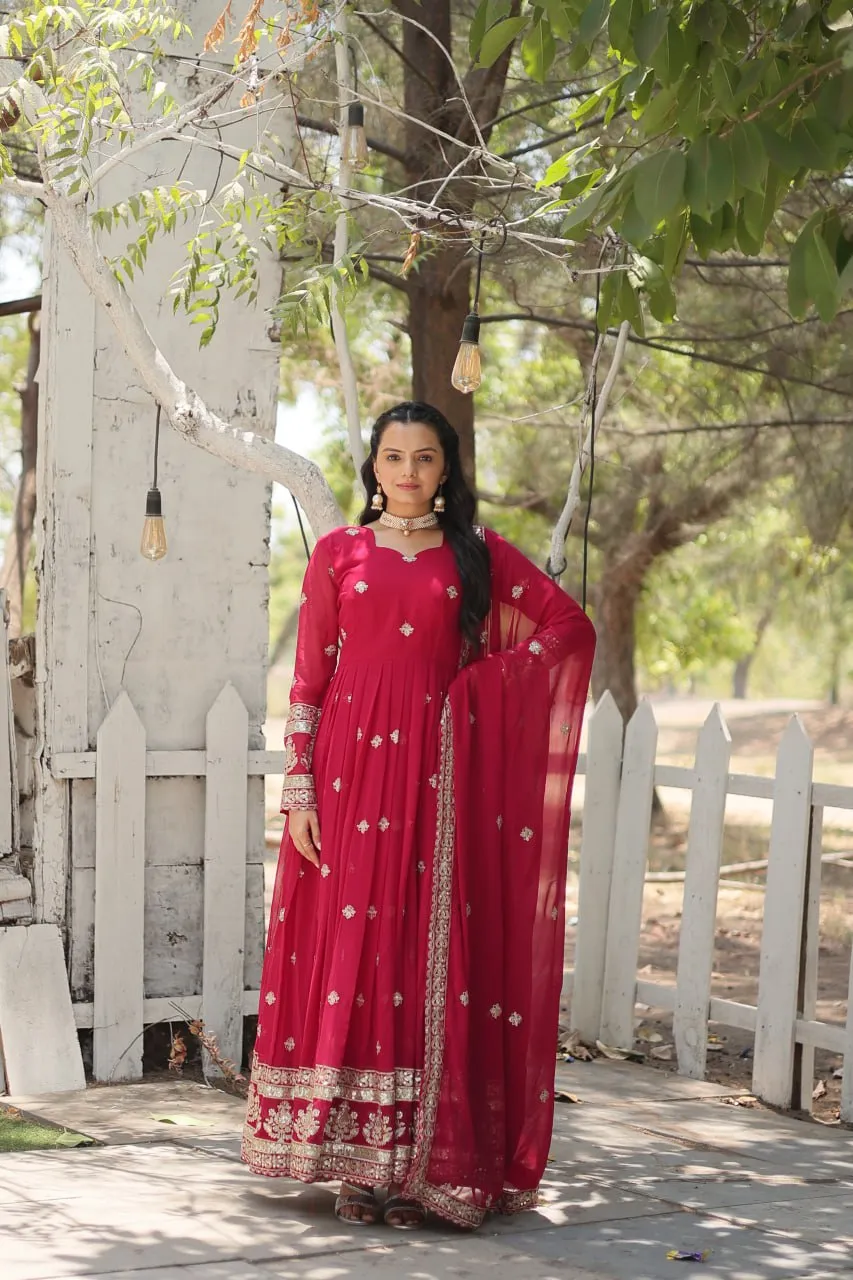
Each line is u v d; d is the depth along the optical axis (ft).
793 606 52.49
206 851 16.08
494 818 11.23
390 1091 10.65
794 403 29.68
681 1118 14.60
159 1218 10.44
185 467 16.24
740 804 51.49
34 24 12.33
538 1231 10.59
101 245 15.80
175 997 16.06
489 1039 11.05
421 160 19.89
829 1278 9.55
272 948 11.45
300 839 11.27
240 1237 10.11
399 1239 10.28
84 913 15.83
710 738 16.71
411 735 11.05
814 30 10.34
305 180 13.91
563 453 35.29
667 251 10.93
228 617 16.47
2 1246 9.61
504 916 11.31
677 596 56.08
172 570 16.22
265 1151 11.03
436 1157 10.60
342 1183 10.91
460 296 20.95
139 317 13.80
